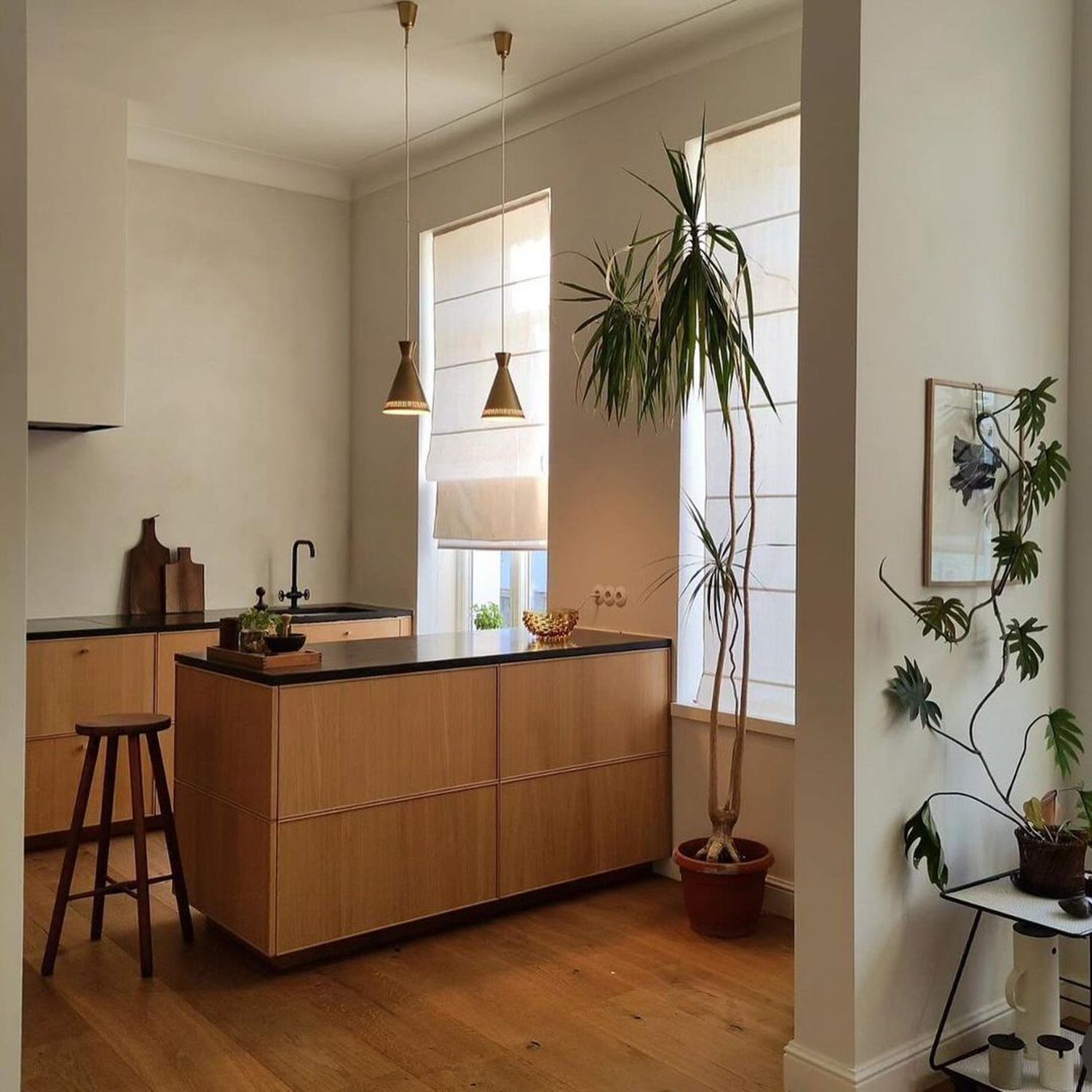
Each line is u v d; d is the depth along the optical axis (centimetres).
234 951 358
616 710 418
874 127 263
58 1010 313
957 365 286
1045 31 312
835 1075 262
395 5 387
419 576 554
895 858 271
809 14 270
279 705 331
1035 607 311
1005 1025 298
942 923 284
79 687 470
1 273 209
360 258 594
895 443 270
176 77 454
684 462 423
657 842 434
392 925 359
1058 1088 259
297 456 583
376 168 571
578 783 408
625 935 376
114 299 477
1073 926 250
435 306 551
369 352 589
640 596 440
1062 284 318
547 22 399
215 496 557
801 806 272
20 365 212
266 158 557
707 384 419
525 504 496
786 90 388
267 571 574
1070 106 321
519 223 502
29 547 503
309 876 339
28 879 425
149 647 486
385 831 356
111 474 525
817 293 269
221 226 556
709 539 370
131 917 386
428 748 366
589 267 460
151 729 350
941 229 281
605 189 453
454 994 328
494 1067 284
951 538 283
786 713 394
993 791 298
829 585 266
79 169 468
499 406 427
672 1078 279
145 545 532
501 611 545
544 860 398
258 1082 275
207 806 363
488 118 495
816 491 269
